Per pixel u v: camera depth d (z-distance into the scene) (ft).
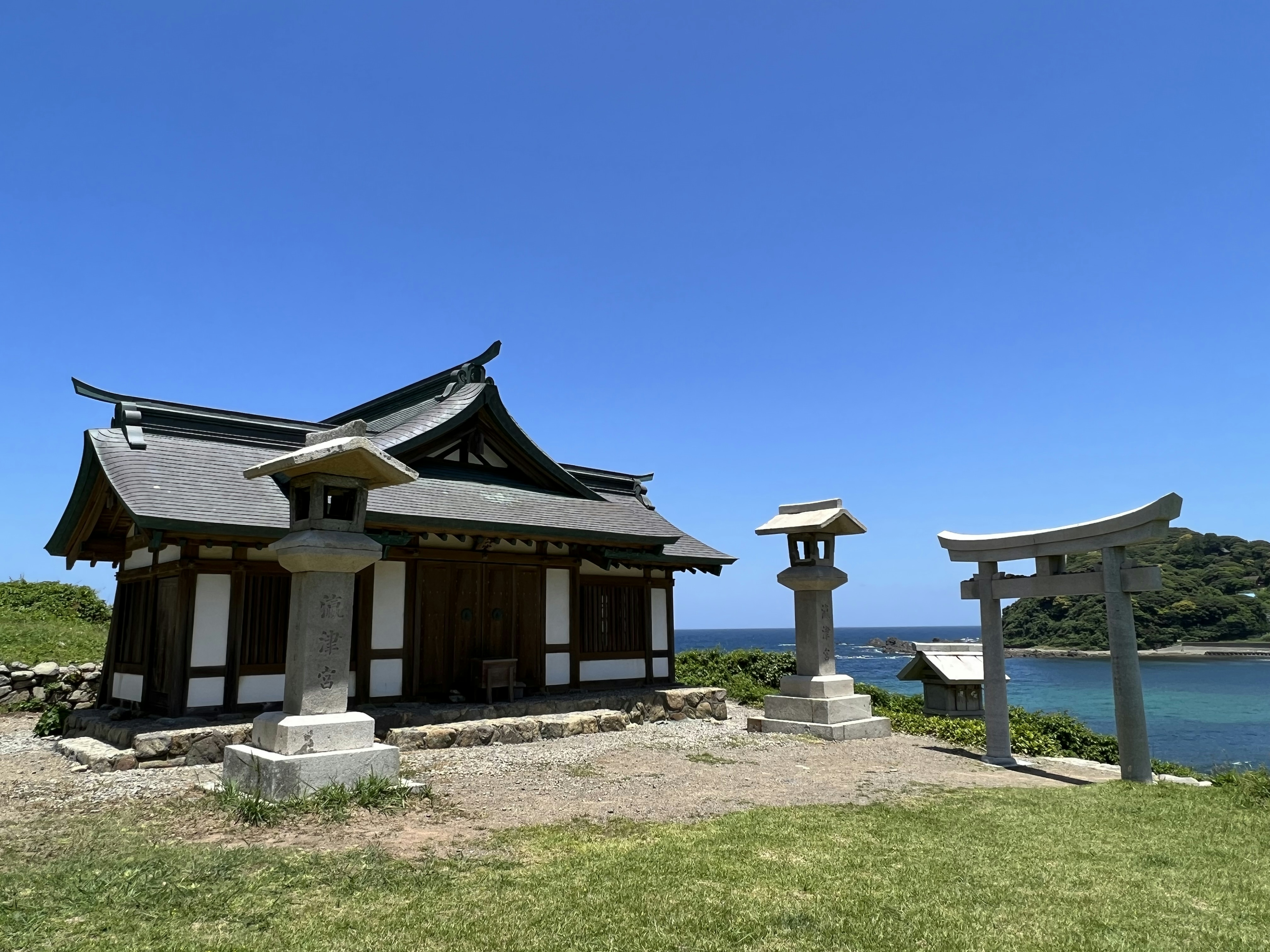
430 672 43.37
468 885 17.06
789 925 15.11
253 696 36.70
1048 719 50.49
